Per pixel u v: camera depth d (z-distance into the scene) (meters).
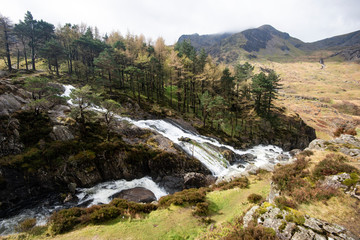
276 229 9.92
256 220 11.53
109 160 29.61
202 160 39.91
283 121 78.81
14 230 16.62
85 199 23.59
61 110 38.81
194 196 19.97
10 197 20.73
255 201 18.03
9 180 21.31
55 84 52.09
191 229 14.59
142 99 63.84
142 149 34.16
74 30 85.81
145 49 85.69
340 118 119.38
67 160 26.31
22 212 19.91
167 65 68.69
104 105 32.94
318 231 9.09
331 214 10.94
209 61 92.50
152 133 42.62
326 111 132.12
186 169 34.84
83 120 33.75
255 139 63.50
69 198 23.00
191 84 75.38
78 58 83.25
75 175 26.05
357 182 12.30
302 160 17.58
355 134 26.05
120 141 33.75
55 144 27.14
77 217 15.88
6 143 24.12
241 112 75.12
